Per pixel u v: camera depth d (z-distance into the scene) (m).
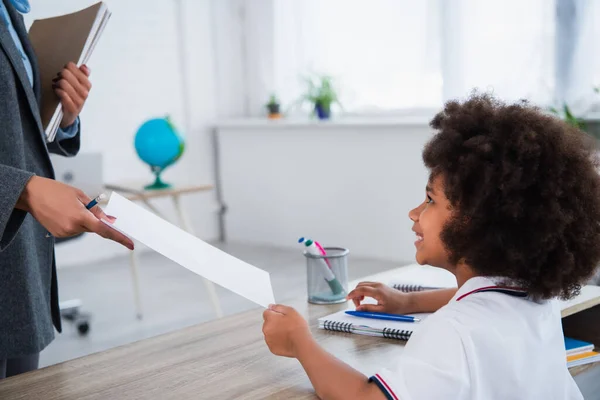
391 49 4.51
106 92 4.84
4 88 1.25
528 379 0.91
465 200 0.90
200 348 1.20
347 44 4.75
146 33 5.04
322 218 4.83
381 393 0.86
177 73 5.25
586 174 0.91
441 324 0.89
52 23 1.63
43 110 1.50
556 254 0.90
